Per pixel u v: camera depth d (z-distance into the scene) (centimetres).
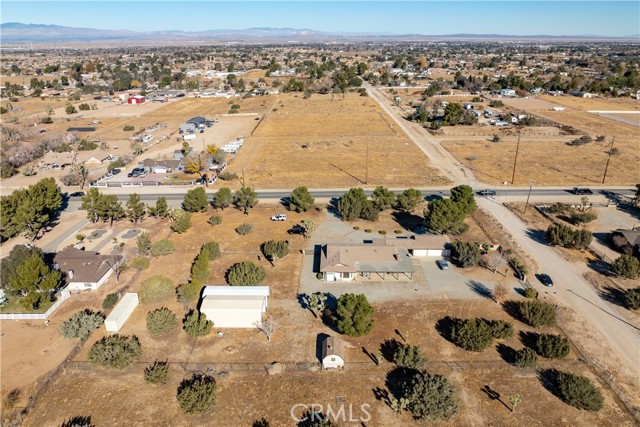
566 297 5747
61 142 13912
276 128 15975
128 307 5356
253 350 4797
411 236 7375
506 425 3859
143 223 8106
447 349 4784
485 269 6412
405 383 4194
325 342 4753
